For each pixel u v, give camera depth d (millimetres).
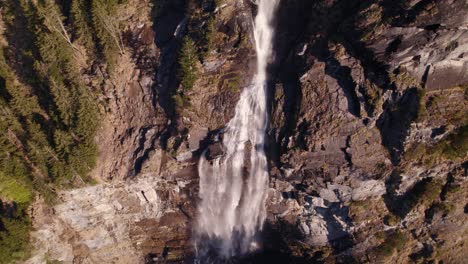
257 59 53688
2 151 53875
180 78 52094
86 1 51438
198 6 50844
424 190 48688
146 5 54062
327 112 48938
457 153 46062
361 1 43969
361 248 54344
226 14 51156
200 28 51031
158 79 54750
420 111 44750
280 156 52000
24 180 55656
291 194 55188
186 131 54125
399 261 54188
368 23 43031
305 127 50000
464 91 44938
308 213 55469
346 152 49188
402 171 48281
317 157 50469
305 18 51031
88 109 52062
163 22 54281
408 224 51688
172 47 53906
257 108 54094
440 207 49094
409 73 44625
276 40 53312
